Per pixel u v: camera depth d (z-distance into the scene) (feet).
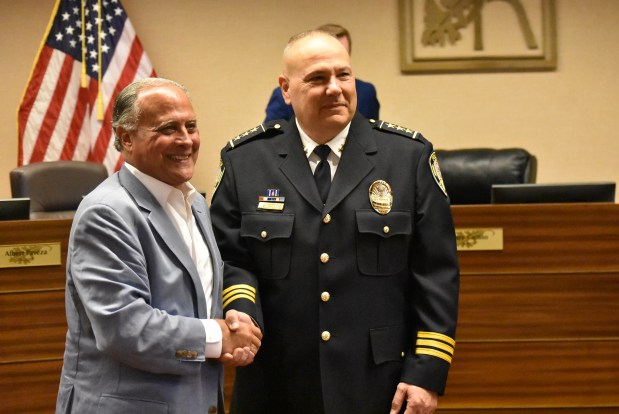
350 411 6.97
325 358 7.00
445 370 7.00
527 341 9.73
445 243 7.23
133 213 6.28
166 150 6.38
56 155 16.98
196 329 6.21
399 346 7.18
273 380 7.29
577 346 9.71
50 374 9.73
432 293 7.13
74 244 6.15
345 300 7.07
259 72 18.02
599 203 9.64
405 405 7.11
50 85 17.03
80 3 17.24
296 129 7.54
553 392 9.73
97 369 6.16
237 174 7.55
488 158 12.95
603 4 17.80
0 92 18.01
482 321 9.75
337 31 13.33
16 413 9.67
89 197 6.34
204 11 17.97
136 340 5.90
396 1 17.83
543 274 9.70
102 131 16.88
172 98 6.43
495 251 9.72
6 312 9.64
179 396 6.22
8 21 17.95
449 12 17.75
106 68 17.03
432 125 17.97
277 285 7.21
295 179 7.32
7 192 18.12
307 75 7.07
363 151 7.35
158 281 6.30
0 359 9.64
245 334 6.48
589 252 9.66
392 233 7.09
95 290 5.94
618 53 17.87
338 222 7.13
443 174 12.95
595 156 17.98
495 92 17.90
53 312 9.73
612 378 9.70
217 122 18.08
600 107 17.94
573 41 17.85
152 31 17.97
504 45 17.79
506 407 9.77
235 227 7.49
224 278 7.33
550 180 18.03
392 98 17.93
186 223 6.78
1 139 18.04
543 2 17.71
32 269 9.69
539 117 17.94
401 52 17.79
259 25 17.95
